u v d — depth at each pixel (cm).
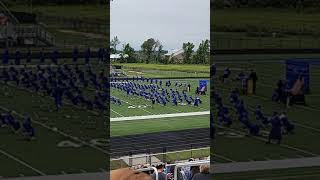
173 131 4288
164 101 6819
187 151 3081
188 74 10938
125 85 8019
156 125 4788
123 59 14388
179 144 3647
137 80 8950
